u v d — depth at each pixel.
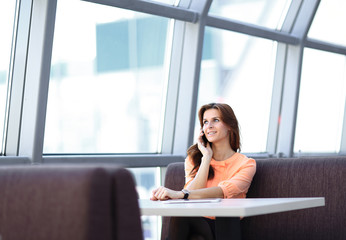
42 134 4.16
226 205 1.98
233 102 6.52
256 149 7.06
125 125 5.26
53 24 4.16
